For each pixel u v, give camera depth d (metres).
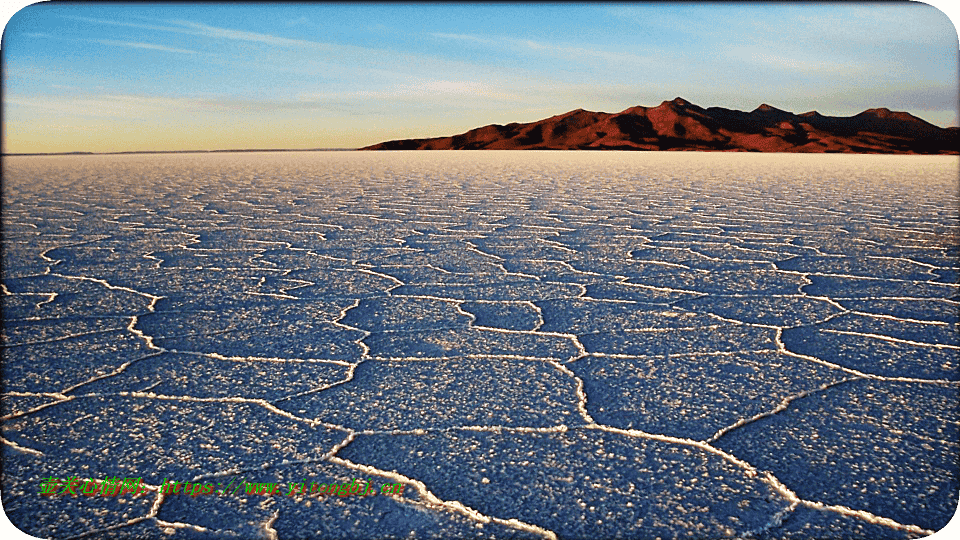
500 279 8.92
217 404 5.04
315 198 20.16
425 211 16.61
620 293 8.18
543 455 4.32
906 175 31.73
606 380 5.45
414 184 26.23
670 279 8.91
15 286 8.54
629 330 6.72
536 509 3.81
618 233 12.87
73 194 21.78
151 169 40.34
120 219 15.11
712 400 5.08
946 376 5.53
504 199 19.75
